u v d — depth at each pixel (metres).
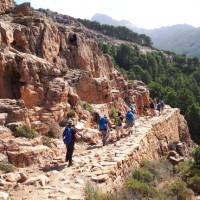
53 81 23.34
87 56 36.75
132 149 18.45
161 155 29.83
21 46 26.28
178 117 50.59
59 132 21.23
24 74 21.78
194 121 73.81
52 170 14.09
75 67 34.34
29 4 31.23
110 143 21.53
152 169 18.38
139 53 143.75
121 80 46.94
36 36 28.09
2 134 16.44
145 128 28.05
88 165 14.48
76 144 20.64
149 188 13.22
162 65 145.38
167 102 85.69
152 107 42.69
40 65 23.14
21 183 11.95
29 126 18.86
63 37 33.44
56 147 18.95
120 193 11.43
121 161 15.19
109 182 12.60
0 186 11.16
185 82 121.38
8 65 21.61
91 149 19.45
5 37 24.25
